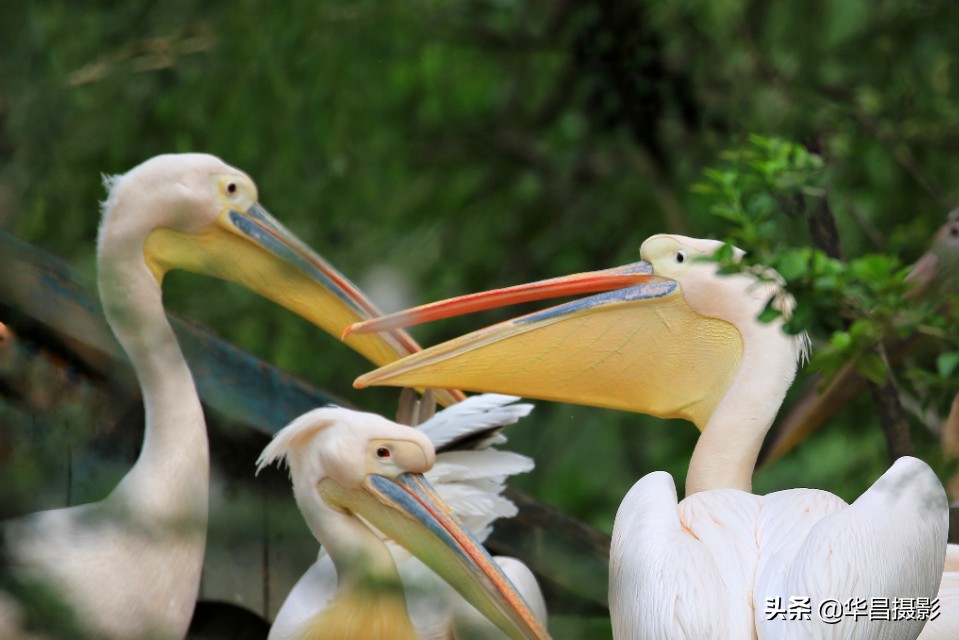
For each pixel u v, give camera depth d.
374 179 15.25
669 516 8.93
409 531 10.08
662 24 14.84
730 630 8.16
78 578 9.31
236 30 14.06
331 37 14.55
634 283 11.24
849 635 8.12
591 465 14.09
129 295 10.32
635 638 8.48
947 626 9.50
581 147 16.02
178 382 10.08
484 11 15.97
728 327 11.05
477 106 16.45
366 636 9.79
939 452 11.81
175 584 9.69
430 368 11.12
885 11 14.55
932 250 11.89
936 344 12.46
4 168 12.09
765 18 14.91
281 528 11.28
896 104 14.20
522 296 11.21
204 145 14.09
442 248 15.95
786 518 8.81
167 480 9.85
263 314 14.21
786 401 14.89
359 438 10.09
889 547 8.48
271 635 10.03
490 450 11.16
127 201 10.55
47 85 12.38
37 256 10.48
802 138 14.20
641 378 11.20
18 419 8.89
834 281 9.73
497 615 10.02
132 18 13.85
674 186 15.20
